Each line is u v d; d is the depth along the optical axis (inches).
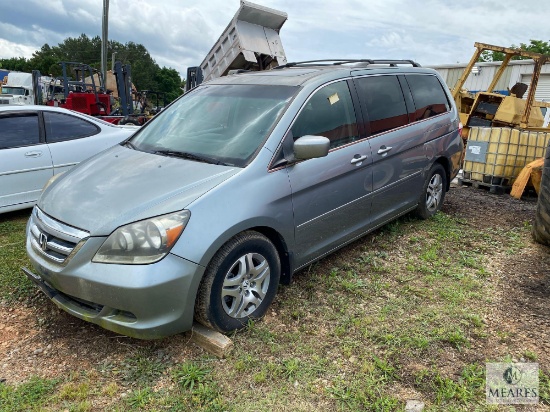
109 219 105.3
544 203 173.3
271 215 121.0
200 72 524.1
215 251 107.6
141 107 734.5
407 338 116.2
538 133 274.1
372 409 93.5
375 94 165.5
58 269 107.2
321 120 141.6
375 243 179.6
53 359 110.2
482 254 173.2
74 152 228.1
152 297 100.1
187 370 104.0
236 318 117.3
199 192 110.3
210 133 139.9
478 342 116.1
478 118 388.5
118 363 108.6
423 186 194.1
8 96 923.4
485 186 284.4
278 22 482.3
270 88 146.7
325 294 140.1
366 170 154.9
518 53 363.6
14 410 92.9
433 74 205.2
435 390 98.7
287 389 99.5
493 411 92.8
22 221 212.8
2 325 124.9
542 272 157.6
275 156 125.5
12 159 207.8
